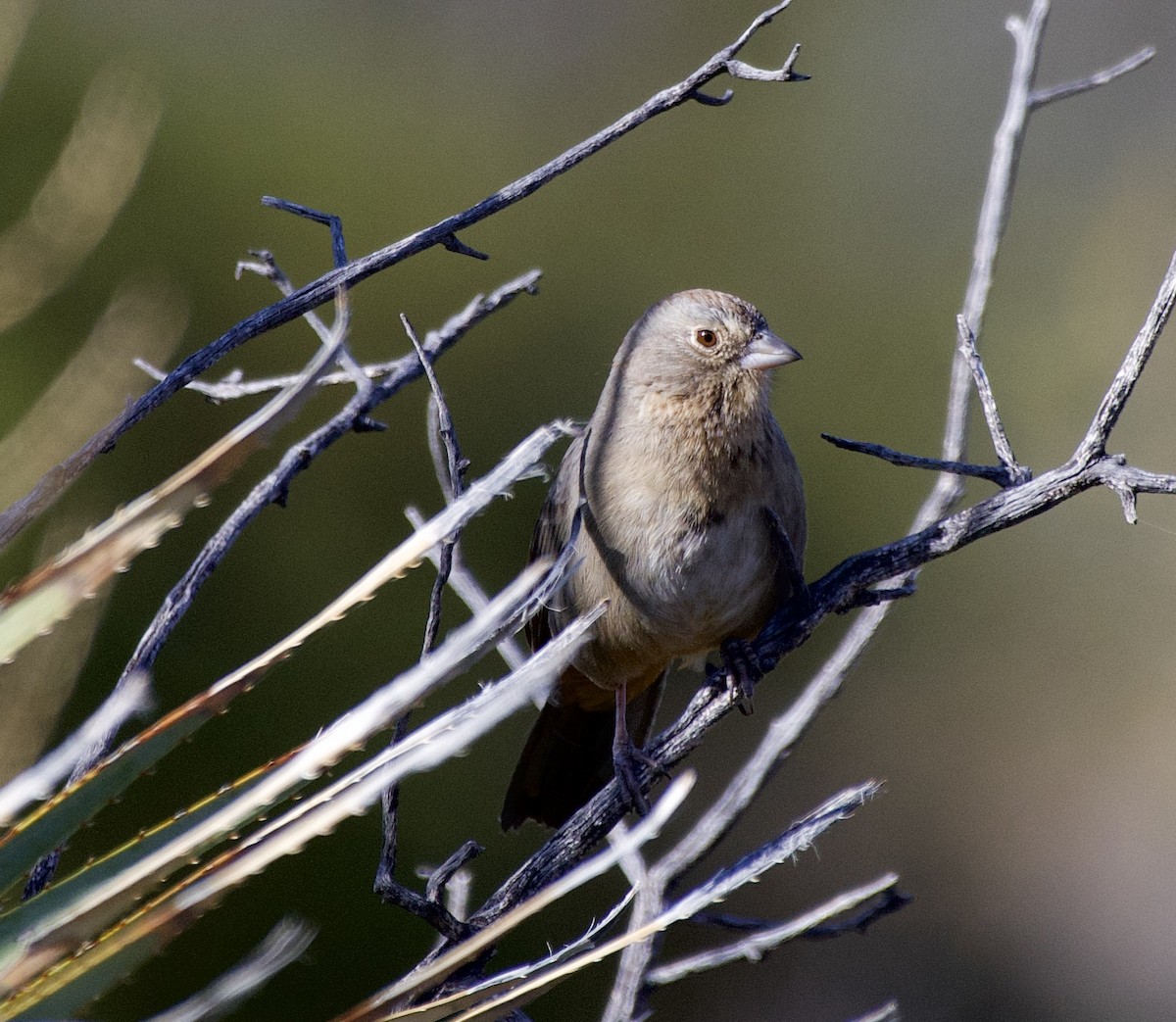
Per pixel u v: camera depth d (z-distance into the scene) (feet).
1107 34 71.82
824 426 59.16
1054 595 62.34
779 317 62.90
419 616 40.47
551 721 22.85
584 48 66.85
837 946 53.67
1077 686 60.95
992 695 60.44
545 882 15.60
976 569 62.34
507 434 51.06
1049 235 67.67
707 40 67.87
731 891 9.79
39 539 28.12
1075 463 14.29
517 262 57.57
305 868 35.35
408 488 44.37
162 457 41.01
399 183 53.72
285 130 51.21
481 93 62.18
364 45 58.39
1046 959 55.06
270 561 40.19
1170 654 60.29
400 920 35.76
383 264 13.14
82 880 8.26
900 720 59.06
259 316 12.78
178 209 47.16
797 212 66.08
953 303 64.03
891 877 13.53
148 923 8.27
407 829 37.76
